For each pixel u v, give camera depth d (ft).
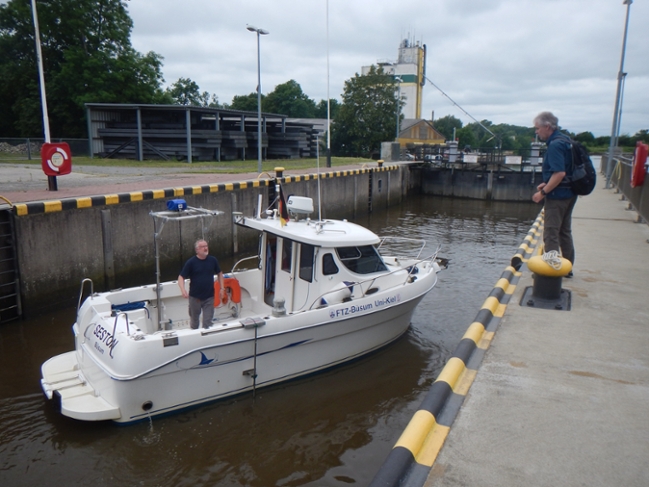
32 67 124.36
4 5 119.55
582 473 9.80
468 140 253.03
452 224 76.89
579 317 18.39
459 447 10.68
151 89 131.03
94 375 20.88
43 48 124.26
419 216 85.61
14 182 51.16
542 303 19.70
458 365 14.02
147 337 20.15
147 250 41.04
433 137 201.67
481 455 10.40
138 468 18.26
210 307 23.38
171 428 20.54
